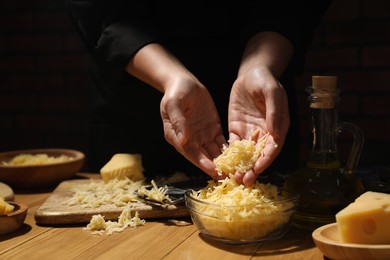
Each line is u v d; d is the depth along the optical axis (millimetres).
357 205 752
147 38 1133
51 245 838
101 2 1210
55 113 2301
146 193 949
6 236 879
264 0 1213
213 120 1026
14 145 2354
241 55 1229
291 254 787
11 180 1166
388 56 1900
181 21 1305
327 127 865
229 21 1308
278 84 931
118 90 1368
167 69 1061
